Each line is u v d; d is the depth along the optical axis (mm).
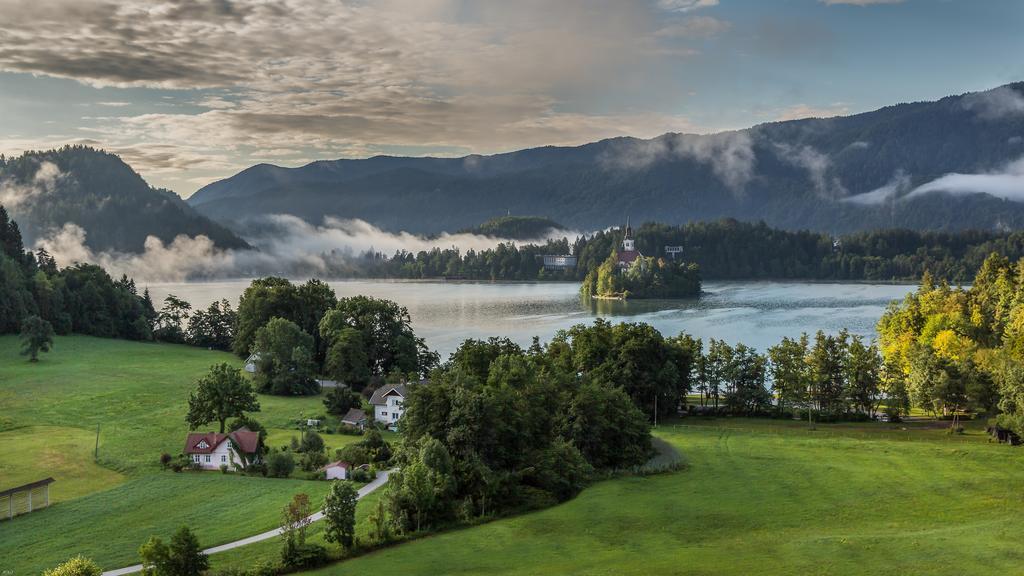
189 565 67000
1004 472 94188
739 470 99938
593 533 77250
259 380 169625
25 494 97250
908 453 107562
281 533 81000
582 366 145250
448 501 84375
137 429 129625
